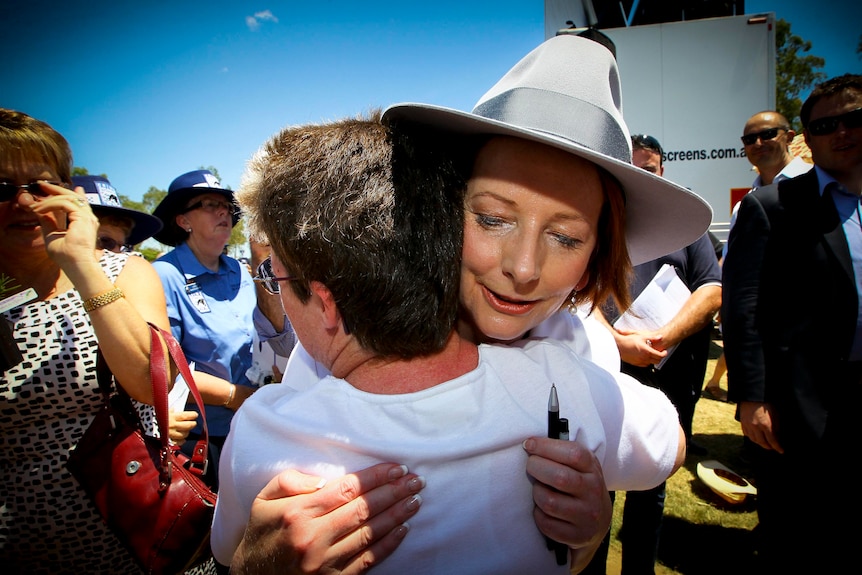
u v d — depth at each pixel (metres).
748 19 5.66
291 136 0.82
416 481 0.67
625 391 0.94
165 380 1.32
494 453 0.71
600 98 0.81
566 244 0.81
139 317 1.35
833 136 2.02
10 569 1.40
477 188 0.79
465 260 0.81
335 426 0.72
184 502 1.29
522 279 0.75
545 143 0.77
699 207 0.89
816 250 2.01
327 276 0.72
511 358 0.83
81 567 1.43
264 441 0.76
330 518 0.65
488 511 0.71
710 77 5.78
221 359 2.38
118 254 1.62
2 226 1.33
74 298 1.41
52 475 1.36
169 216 2.54
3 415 1.32
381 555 0.67
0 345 1.25
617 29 5.93
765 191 2.18
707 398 5.16
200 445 1.47
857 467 1.98
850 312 1.96
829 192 2.04
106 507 1.29
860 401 1.97
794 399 2.04
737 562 2.66
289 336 2.22
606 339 1.23
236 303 2.55
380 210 0.71
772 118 4.16
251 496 0.77
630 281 1.03
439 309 0.75
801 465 2.07
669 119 5.91
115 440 1.31
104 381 1.35
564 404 0.81
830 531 2.04
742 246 2.19
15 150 1.29
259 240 0.86
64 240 1.28
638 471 0.91
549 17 4.42
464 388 0.74
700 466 3.45
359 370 0.78
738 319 2.18
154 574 1.29
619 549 2.90
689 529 2.97
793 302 2.05
